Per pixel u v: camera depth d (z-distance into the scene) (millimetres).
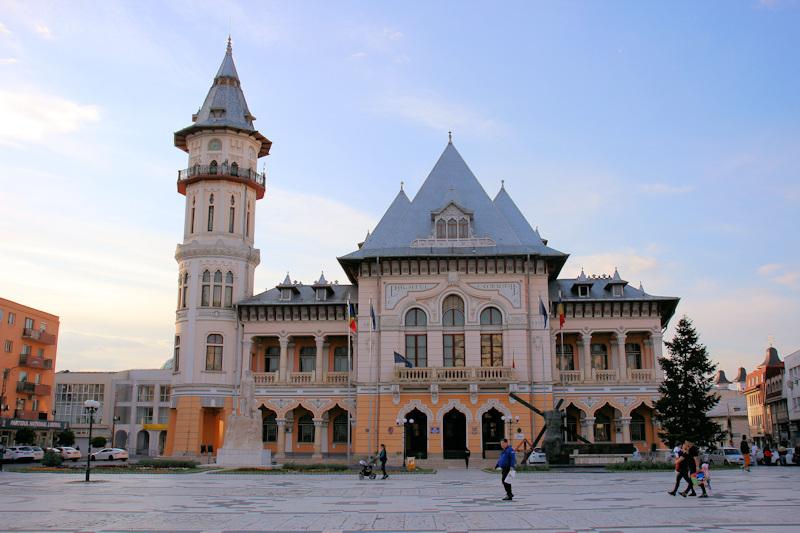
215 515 21406
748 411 143375
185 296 68938
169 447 67125
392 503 25250
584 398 63969
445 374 60438
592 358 68500
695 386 54094
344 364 70188
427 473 45688
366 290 64250
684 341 54812
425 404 60625
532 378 61031
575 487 32562
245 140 72812
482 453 59375
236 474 42438
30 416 95188
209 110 73062
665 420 55125
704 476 27609
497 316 62938
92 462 69312
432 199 67625
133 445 112875
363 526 18875
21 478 38562
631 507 23344
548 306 63125
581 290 67438
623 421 63406
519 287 62750
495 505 24328
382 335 62812
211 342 67625
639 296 67062
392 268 63906
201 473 42719
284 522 19734
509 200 70500
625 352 68188
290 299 69438
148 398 115188
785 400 115625
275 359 70875
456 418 62000
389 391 61250
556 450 49250
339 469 46719
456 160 70000
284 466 46375
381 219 68438
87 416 115375
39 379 98312
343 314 68125
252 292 72125
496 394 60469
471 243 63969
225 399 66875
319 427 66000
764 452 57062
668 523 19094
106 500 26000
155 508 23297
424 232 65688
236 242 70688
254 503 25172
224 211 70625
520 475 42469
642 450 64875
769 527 18234
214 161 71375
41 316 99812
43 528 18406
